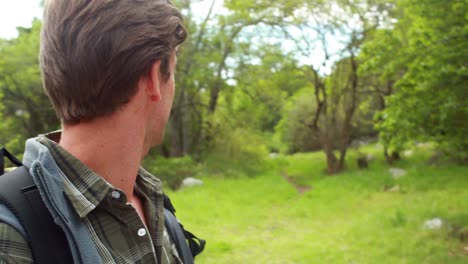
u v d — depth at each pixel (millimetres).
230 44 19594
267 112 24750
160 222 1023
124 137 829
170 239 1097
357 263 7113
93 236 772
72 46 769
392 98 7832
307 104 27641
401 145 7684
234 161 21203
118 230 812
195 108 22094
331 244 8438
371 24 18344
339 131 21984
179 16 890
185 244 1132
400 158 20422
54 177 730
